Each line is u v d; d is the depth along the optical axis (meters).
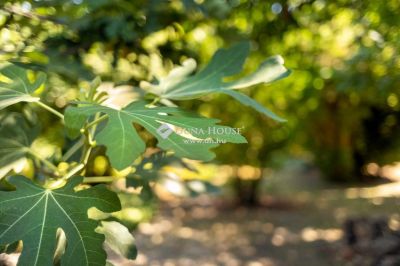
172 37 3.01
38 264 1.15
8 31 2.32
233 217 8.52
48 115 3.09
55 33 2.53
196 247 6.54
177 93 1.80
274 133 9.06
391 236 4.45
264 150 9.23
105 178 1.86
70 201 1.29
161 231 7.35
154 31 2.70
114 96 1.96
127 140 1.15
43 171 1.93
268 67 1.76
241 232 7.39
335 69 6.10
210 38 5.43
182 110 1.38
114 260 5.68
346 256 4.83
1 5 2.22
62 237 1.41
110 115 1.24
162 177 2.07
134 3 2.79
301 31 4.34
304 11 3.67
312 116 11.18
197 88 1.80
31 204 1.25
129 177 2.00
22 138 1.75
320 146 12.79
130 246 1.47
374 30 4.49
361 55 5.16
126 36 2.51
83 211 1.27
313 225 7.69
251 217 8.48
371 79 5.28
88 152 1.47
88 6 2.57
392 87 5.27
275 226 7.74
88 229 1.24
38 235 1.19
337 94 10.50
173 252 6.27
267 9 3.55
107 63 2.80
